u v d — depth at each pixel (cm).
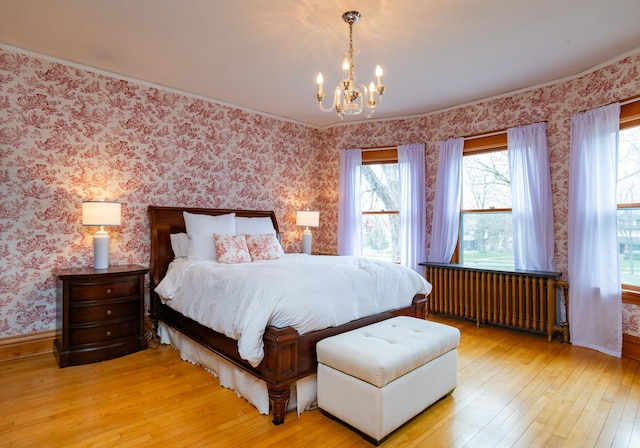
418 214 451
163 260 359
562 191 348
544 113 361
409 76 344
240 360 225
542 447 177
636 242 303
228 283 248
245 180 443
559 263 351
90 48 293
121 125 346
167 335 331
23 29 264
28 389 237
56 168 312
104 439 182
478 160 425
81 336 281
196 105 399
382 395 175
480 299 388
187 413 209
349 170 491
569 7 232
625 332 301
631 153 308
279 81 360
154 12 240
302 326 210
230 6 233
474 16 243
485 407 216
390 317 274
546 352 309
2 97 288
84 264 326
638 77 288
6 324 290
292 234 495
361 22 251
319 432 192
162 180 374
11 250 292
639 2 227
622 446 178
